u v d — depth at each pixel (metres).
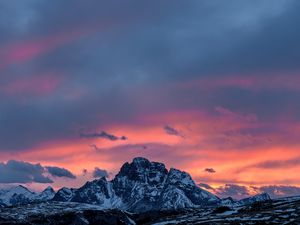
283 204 191.75
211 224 162.88
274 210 174.88
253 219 161.88
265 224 150.50
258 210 188.75
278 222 150.62
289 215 159.12
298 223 145.25
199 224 167.25
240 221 160.62
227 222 162.25
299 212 161.25
